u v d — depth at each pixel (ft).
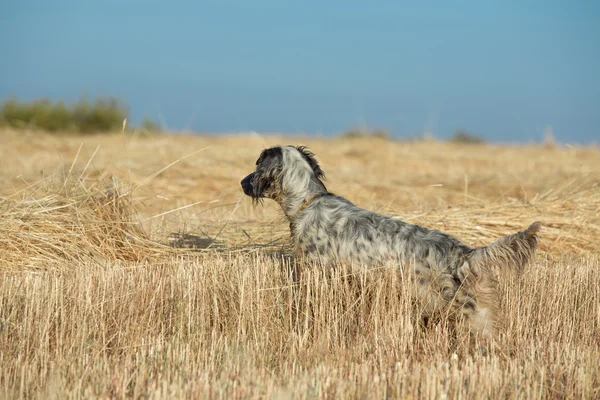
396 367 21.91
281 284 28.99
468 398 20.54
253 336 26.73
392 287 26.68
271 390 20.01
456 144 114.11
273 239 39.47
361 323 26.89
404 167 81.25
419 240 27.07
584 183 54.13
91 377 21.49
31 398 20.90
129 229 36.99
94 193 37.52
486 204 45.06
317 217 29.68
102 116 124.26
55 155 76.74
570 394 21.42
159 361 23.26
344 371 22.54
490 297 25.61
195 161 73.15
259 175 31.35
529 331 27.37
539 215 42.83
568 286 30.01
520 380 21.36
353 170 75.66
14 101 124.06
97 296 26.40
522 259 25.22
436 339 25.38
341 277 28.37
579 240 40.96
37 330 24.89
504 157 90.89
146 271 29.27
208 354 24.61
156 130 118.73
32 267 33.24
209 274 28.96
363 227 28.35
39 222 35.40
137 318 26.45
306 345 25.67
